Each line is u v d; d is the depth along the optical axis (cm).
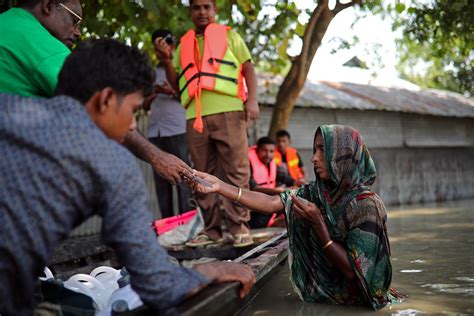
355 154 286
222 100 453
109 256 409
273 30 916
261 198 306
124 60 176
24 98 170
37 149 158
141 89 182
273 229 602
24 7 265
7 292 159
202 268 204
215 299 188
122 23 677
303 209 279
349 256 276
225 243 475
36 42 242
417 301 282
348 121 1275
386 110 1262
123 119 180
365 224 277
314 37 911
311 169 1197
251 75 461
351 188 287
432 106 1460
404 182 1430
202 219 476
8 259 156
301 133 1184
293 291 316
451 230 611
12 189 156
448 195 1570
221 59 452
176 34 688
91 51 175
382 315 259
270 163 691
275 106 929
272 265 315
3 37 245
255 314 267
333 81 1452
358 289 280
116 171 164
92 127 166
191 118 466
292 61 932
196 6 465
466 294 295
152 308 175
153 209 839
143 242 168
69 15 271
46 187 157
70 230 166
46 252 160
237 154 455
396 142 1390
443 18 998
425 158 1505
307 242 295
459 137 1596
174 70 522
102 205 165
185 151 607
